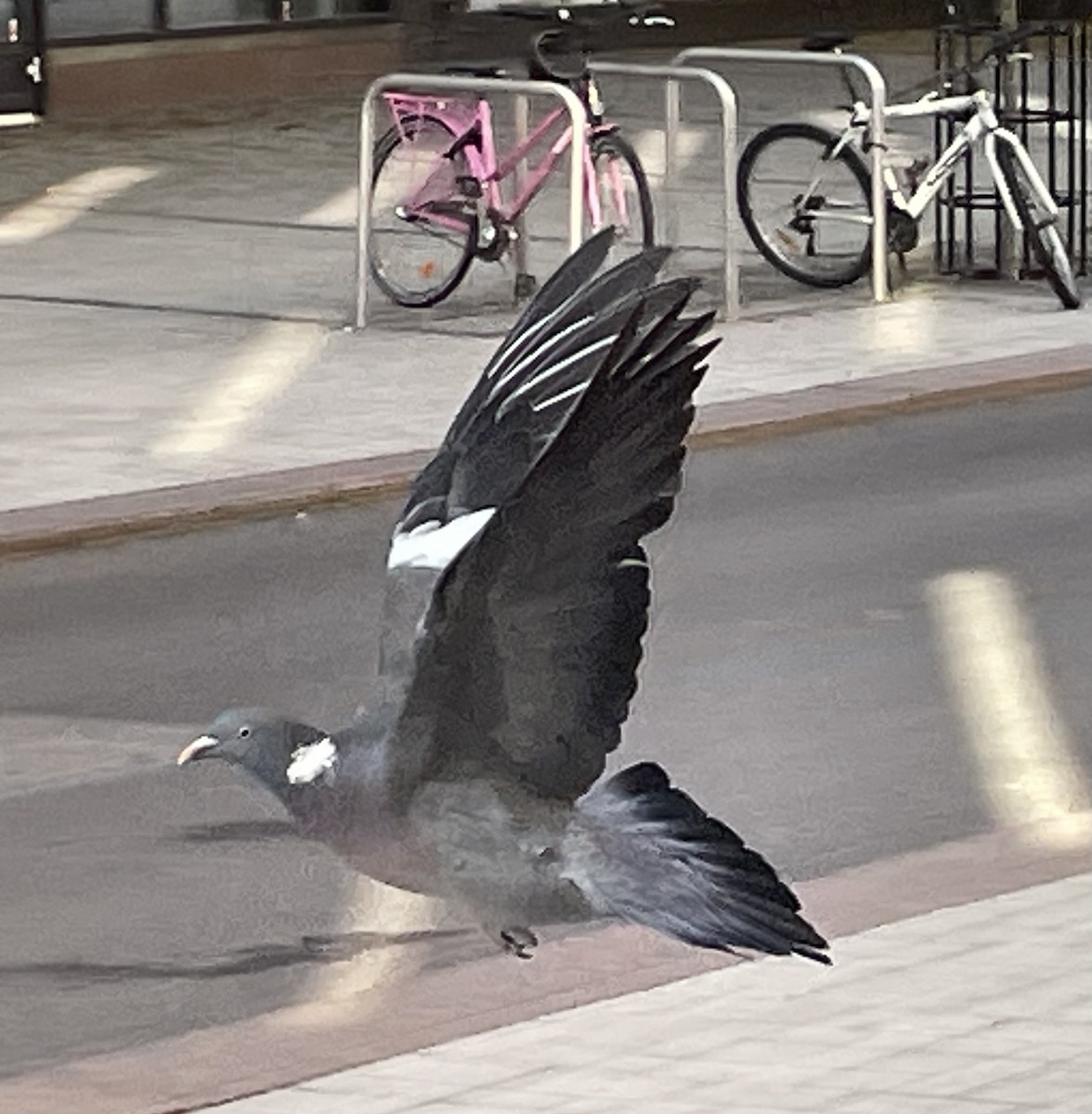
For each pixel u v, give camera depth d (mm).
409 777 2793
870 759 10672
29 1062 7602
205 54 32062
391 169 20609
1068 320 20250
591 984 7910
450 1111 6910
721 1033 7430
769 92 33000
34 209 25672
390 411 17359
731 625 12703
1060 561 13930
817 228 21516
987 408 17812
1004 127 21875
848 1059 7195
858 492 15508
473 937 8539
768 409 17156
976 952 8047
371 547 14469
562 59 20891
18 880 9289
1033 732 11047
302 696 11688
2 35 30344
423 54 33406
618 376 2850
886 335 19656
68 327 20250
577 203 19781
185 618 13016
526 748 2850
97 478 15562
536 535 2857
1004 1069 7094
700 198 25516
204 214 25266
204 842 9656
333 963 8406
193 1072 7395
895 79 33125
